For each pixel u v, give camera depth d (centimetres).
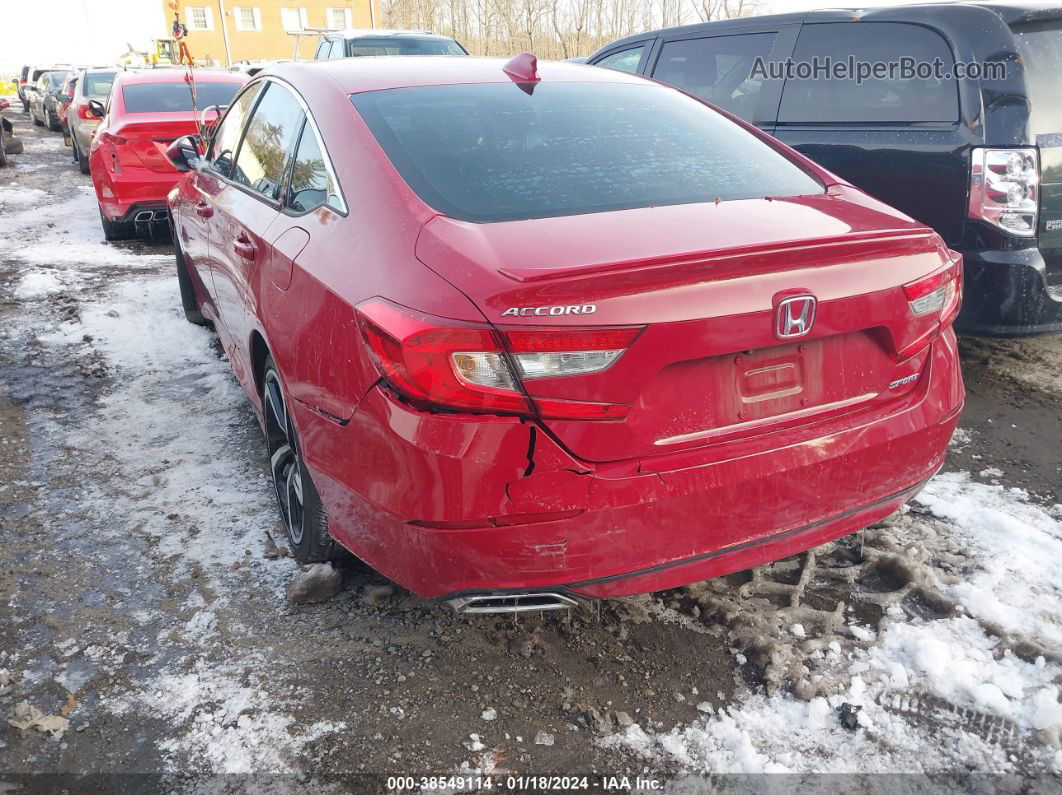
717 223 216
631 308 182
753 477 203
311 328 226
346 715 220
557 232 206
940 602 256
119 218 733
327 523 238
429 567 198
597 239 202
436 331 181
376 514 204
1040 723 214
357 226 225
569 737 214
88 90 1266
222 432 385
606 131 267
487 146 248
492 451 183
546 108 275
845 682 228
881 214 244
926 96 408
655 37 577
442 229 208
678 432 197
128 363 470
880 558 277
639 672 235
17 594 269
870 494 226
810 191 257
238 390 432
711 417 200
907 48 417
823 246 197
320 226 241
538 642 246
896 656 238
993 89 382
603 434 188
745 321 192
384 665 238
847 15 448
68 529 306
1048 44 388
